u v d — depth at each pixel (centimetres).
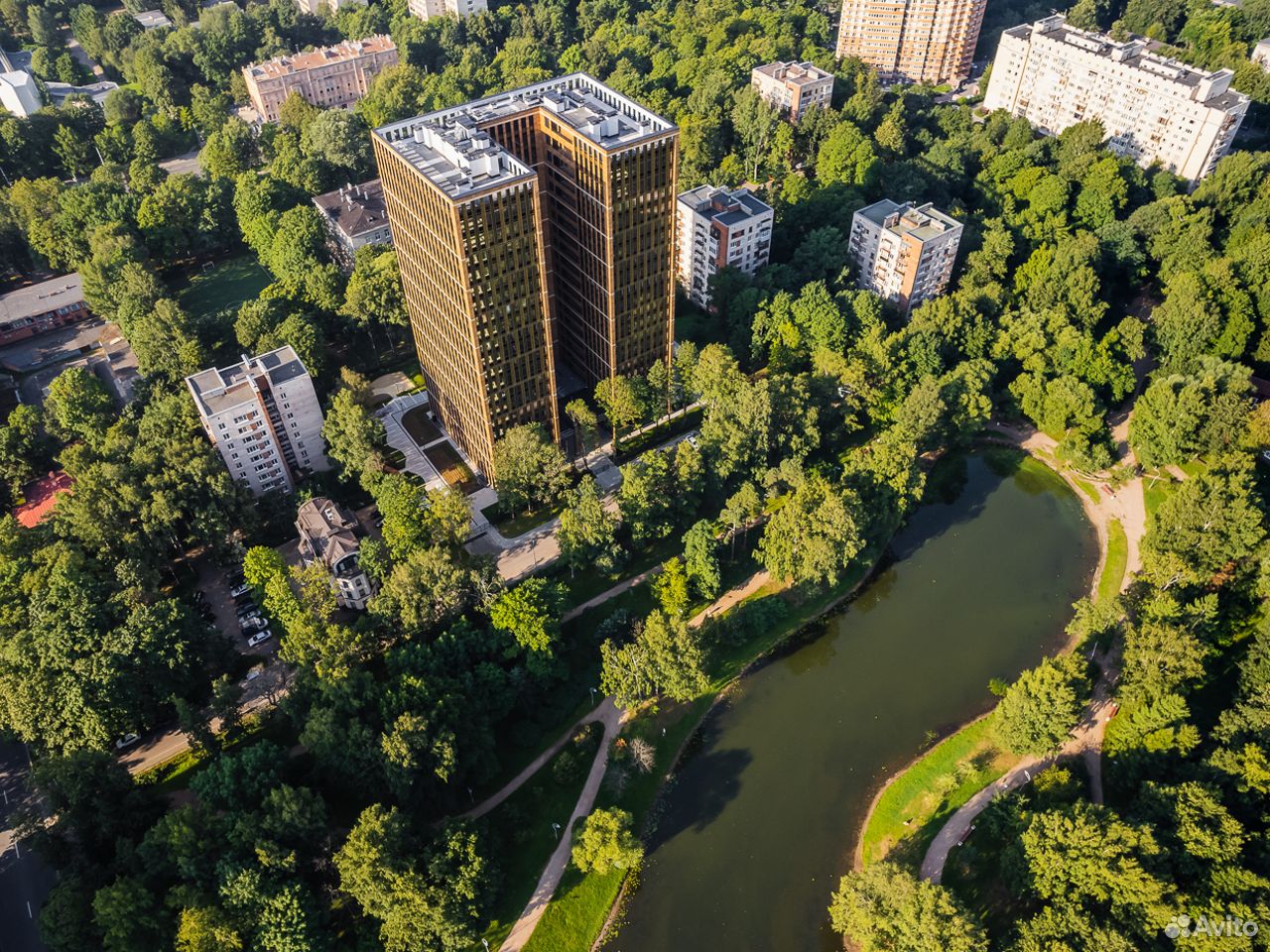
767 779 19325
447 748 17212
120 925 14912
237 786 16950
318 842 16738
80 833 16662
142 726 19162
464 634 19750
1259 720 17400
